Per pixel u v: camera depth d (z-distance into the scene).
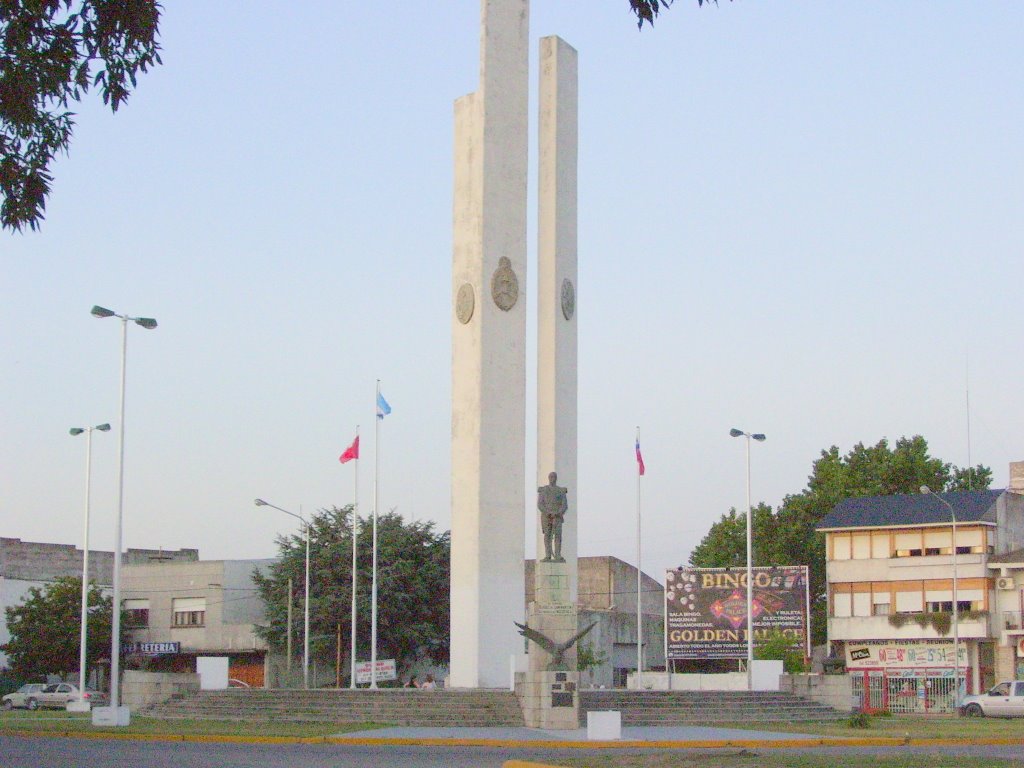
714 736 37.56
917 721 52.72
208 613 83.94
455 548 50.19
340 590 78.38
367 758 28.33
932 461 98.50
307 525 74.19
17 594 88.50
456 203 52.03
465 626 49.44
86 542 66.75
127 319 52.12
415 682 68.00
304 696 45.50
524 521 50.72
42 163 24.16
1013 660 77.56
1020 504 83.44
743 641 80.56
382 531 79.69
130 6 22.91
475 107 51.78
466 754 30.23
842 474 98.00
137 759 27.39
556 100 51.44
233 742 35.59
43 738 36.50
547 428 49.53
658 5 20.78
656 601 98.44
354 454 64.12
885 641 81.19
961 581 79.88
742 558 99.75
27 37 22.81
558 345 50.09
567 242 51.16
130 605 86.94
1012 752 31.78
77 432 68.25
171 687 48.53
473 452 50.03
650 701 46.00
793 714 48.00
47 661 82.56
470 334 50.75
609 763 24.88
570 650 42.62
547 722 40.12
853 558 83.69
